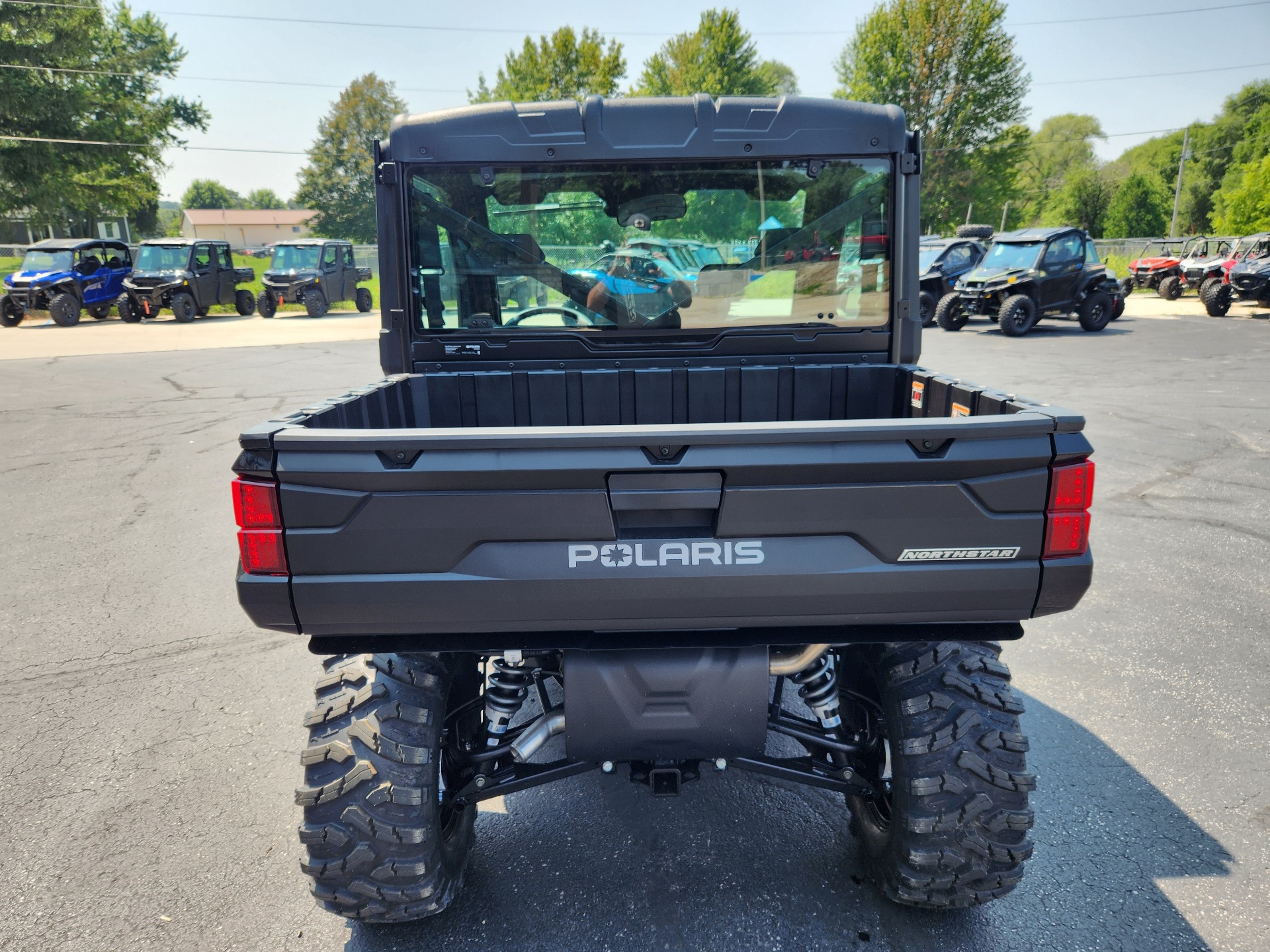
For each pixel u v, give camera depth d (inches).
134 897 98.0
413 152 119.5
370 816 79.0
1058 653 156.8
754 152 119.4
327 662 86.8
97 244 949.2
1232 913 92.4
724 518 72.5
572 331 128.6
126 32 1870.1
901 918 93.0
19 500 265.7
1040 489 73.0
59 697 145.3
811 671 94.2
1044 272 696.4
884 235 125.3
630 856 104.8
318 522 72.2
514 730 97.0
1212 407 390.3
